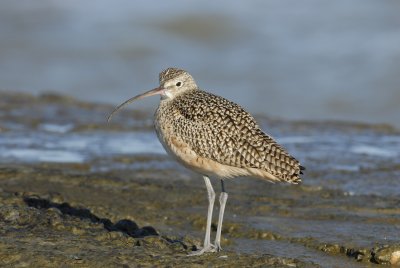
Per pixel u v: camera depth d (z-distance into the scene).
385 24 35.53
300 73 31.03
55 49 34.12
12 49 33.94
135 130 20.30
